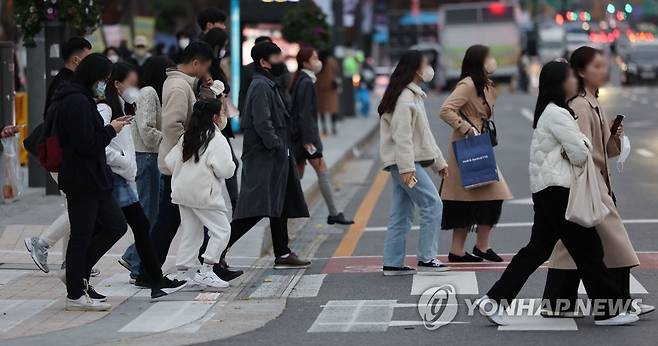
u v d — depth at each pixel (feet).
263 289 76.64
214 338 62.49
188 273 75.66
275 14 194.59
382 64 541.75
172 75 75.05
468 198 82.89
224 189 118.32
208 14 86.28
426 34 541.34
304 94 100.53
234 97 186.09
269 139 79.46
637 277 77.15
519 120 254.68
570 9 567.59
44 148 66.74
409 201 79.66
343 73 264.31
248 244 90.94
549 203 62.34
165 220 76.28
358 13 278.67
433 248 79.61
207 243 79.20
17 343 61.11
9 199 111.04
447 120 82.07
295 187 83.41
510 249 91.35
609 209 62.85
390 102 77.30
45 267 77.71
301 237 101.50
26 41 115.44
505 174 147.95
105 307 69.41
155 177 77.36
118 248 90.17
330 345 60.44
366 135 213.05
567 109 62.08
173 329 64.90
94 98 67.72
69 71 73.67
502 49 393.70
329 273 82.23
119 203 71.05
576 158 61.00
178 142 74.33
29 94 120.67
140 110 76.02
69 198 67.72
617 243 62.59
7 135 94.32
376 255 90.58
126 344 61.00
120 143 70.74
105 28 191.01
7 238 93.25
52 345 60.75
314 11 198.29
